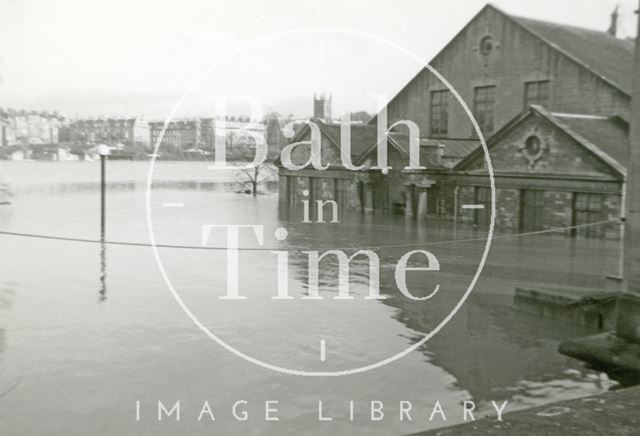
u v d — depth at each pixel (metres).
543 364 11.92
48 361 12.09
